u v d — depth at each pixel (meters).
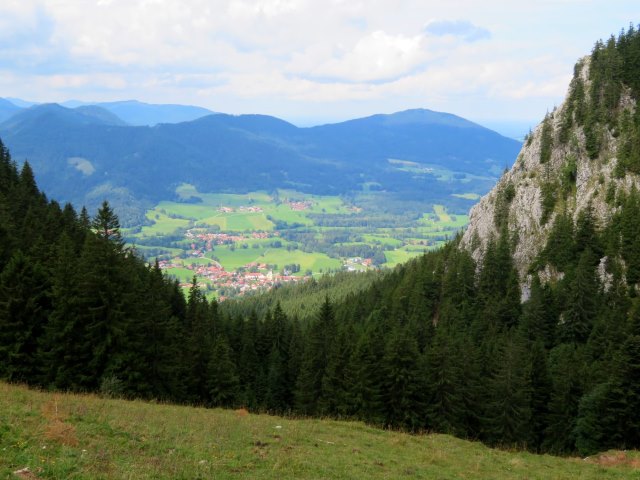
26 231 77.88
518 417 56.66
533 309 95.50
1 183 107.75
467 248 149.00
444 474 28.50
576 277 93.56
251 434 30.28
